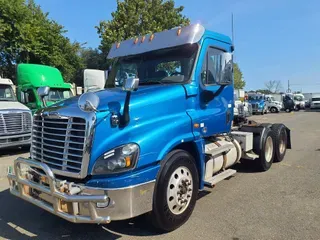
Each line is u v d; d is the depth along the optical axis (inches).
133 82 144.9
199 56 193.0
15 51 880.3
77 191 141.0
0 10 821.9
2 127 375.6
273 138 307.0
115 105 148.8
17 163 163.6
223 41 214.8
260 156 283.4
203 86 195.9
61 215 143.8
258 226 172.6
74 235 165.8
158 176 155.4
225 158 231.8
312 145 439.2
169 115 170.1
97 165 142.4
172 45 198.4
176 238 159.9
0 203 216.7
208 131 201.6
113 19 967.0
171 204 162.1
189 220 180.9
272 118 1077.1
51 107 168.4
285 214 188.7
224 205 204.7
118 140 145.2
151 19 969.5
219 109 214.4
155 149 153.4
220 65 213.0
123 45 226.1
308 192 229.0
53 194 143.6
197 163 187.6
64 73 1090.7
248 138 270.1
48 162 158.7
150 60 208.7
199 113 191.9
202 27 196.4
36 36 910.4
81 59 1210.0
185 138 172.6
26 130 399.9
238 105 320.2
